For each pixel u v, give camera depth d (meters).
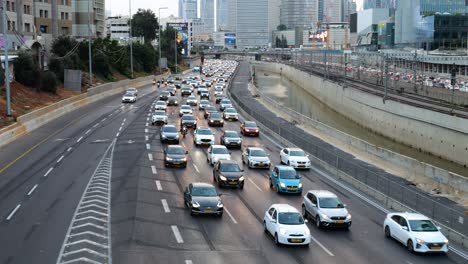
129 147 50.41
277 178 35.88
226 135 54.16
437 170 39.25
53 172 39.38
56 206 30.25
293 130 66.69
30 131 58.44
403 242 25.19
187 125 63.97
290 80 195.50
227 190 35.97
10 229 26.00
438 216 28.97
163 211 29.69
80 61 109.75
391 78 124.25
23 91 74.94
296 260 22.72
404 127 73.31
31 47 89.25
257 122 70.88
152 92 113.81
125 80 117.25
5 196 32.53
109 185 35.59
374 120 84.94
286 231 24.31
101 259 21.94
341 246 24.97
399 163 44.34
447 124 60.97
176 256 22.56
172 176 39.12
